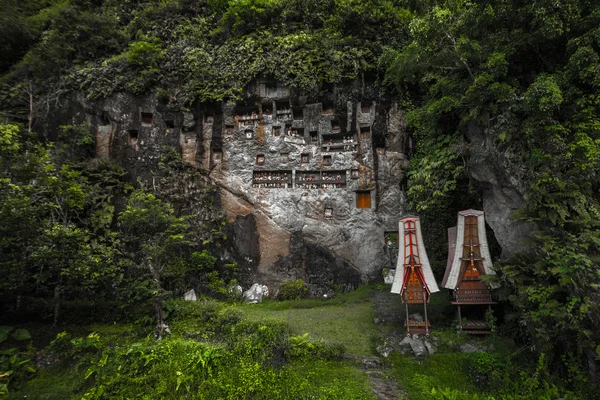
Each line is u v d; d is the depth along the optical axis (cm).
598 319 561
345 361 722
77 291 978
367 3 1318
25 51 1498
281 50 1293
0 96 1338
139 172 1301
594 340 563
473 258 786
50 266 848
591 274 577
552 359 630
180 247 1159
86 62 1409
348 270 1247
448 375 664
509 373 634
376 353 751
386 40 1316
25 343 787
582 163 656
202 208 1279
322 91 1290
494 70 762
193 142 1333
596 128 674
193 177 1305
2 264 773
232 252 1261
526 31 781
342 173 1341
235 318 856
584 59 659
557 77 716
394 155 1309
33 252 783
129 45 1407
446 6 934
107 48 1452
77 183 1098
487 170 834
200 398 641
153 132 1333
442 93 957
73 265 826
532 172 713
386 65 1241
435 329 802
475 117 804
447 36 823
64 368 725
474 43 772
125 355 719
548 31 691
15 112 1327
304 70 1261
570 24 709
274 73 1273
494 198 846
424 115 1014
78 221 1121
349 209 1297
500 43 796
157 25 1472
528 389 596
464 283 789
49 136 1318
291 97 1312
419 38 834
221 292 1148
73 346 759
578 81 712
